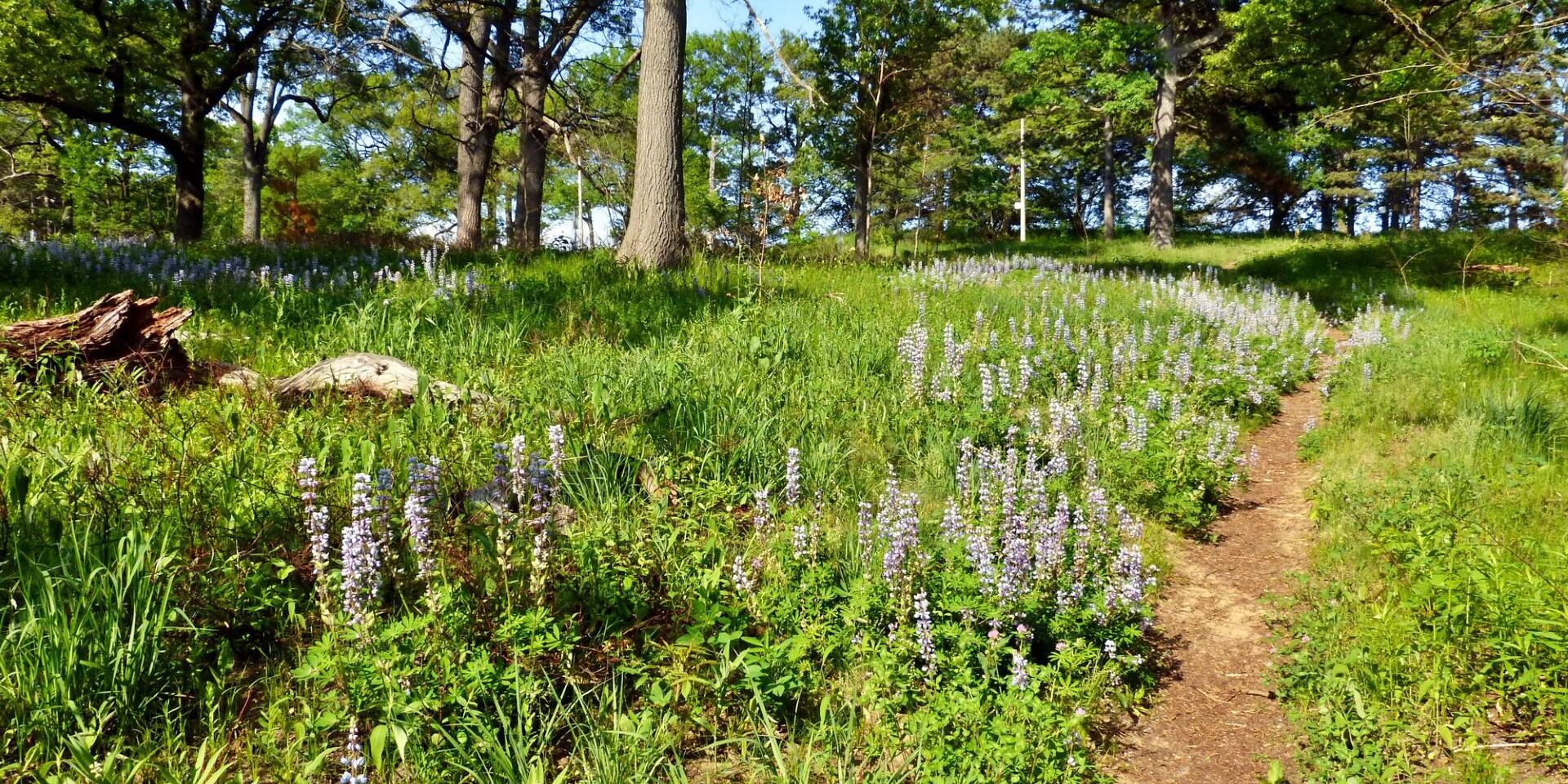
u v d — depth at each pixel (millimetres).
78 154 35844
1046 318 10844
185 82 23312
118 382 5625
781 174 10805
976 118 37375
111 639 3064
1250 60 20109
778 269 14180
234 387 5945
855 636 4203
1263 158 38906
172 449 4676
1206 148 40938
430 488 4293
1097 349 10328
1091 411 7898
